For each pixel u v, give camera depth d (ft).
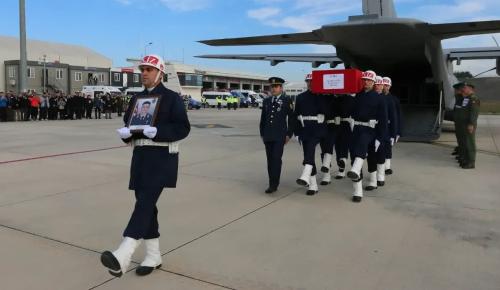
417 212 19.01
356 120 20.93
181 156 34.78
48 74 221.46
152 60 11.98
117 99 98.07
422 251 14.38
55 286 11.69
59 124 69.31
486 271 12.82
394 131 26.25
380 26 36.68
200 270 12.79
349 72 20.72
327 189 23.39
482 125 73.92
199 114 111.04
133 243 11.11
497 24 34.63
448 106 53.36
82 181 24.90
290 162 32.09
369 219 17.90
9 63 224.12
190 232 16.12
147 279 12.17
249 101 196.85
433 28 36.45
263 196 21.66
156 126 11.60
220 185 24.06
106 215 18.22
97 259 13.57
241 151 37.93
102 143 42.96
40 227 16.61
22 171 27.91
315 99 21.54
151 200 11.69
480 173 28.14
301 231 16.31
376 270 12.85
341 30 37.91
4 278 12.15
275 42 42.70
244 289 11.58
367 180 26.00
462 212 19.02
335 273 12.63
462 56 54.34
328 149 23.48
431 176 27.12
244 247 14.64
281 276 12.41
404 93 50.44
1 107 75.36
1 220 17.46
